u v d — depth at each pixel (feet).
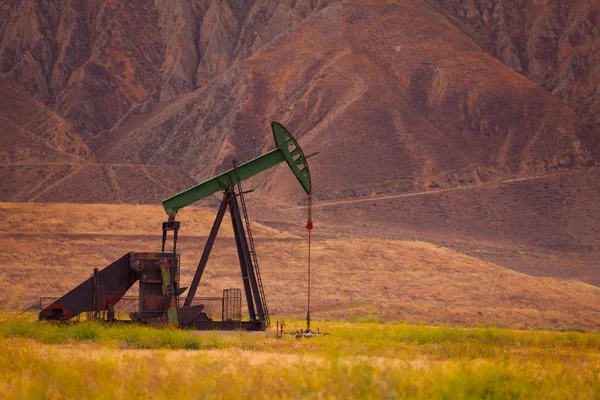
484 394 176.45
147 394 161.48
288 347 368.48
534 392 182.50
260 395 160.04
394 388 168.45
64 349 322.34
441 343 434.30
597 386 193.88
